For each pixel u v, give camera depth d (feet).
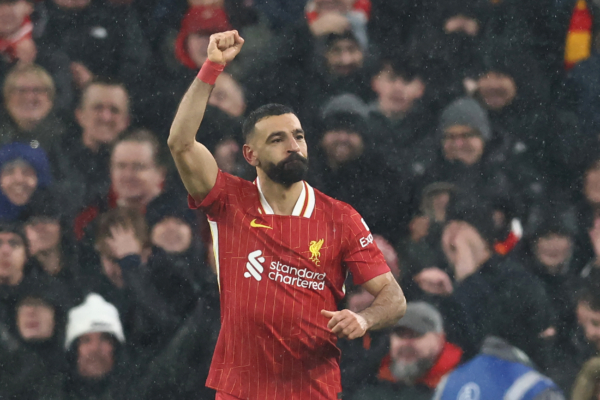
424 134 54.90
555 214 52.75
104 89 53.98
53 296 48.57
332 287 28.32
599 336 48.08
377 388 47.16
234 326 27.76
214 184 27.71
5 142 52.54
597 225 52.85
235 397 27.76
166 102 55.16
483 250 50.62
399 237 52.47
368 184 53.67
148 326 48.49
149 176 52.39
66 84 54.34
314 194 28.55
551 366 47.44
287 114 27.58
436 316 47.29
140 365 47.78
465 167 53.98
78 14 55.52
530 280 49.24
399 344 47.03
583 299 49.06
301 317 27.40
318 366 28.25
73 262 49.78
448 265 50.31
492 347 47.06
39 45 55.01
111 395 46.98
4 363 47.03
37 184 51.62
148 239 50.42
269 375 27.71
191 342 47.88
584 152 54.75
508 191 53.16
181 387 47.11
